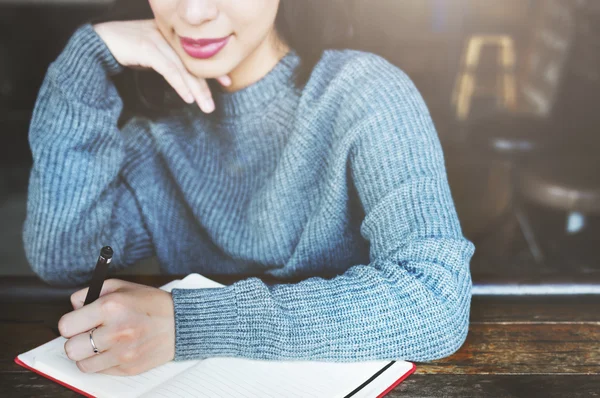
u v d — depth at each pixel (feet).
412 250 3.21
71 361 2.89
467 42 13.05
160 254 4.83
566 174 7.38
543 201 7.34
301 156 4.23
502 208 9.43
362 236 4.09
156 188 4.75
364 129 3.84
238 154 4.57
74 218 4.25
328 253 4.27
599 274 3.75
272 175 4.44
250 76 4.33
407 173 3.58
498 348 3.16
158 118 4.63
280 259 4.50
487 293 3.62
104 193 4.43
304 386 2.76
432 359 3.00
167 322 2.85
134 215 4.75
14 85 11.24
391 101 3.86
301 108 4.24
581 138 8.36
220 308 2.93
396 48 12.38
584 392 2.83
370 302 3.02
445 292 3.07
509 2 13.91
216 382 2.75
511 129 7.97
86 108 4.14
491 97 13.67
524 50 14.74
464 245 3.29
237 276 3.83
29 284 3.64
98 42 4.10
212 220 4.63
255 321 2.91
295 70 4.30
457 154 10.46
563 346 3.18
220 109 4.46
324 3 4.19
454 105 13.08
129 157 4.67
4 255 9.11
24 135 11.44
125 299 2.80
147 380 2.75
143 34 4.14
